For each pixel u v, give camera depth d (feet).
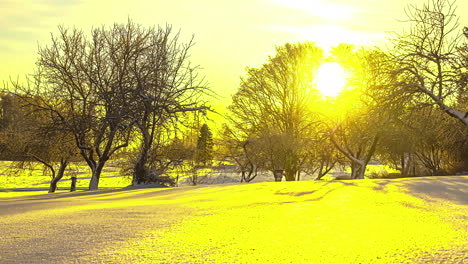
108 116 90.12
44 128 91.35
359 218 27.02
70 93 92.17
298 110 131.95
